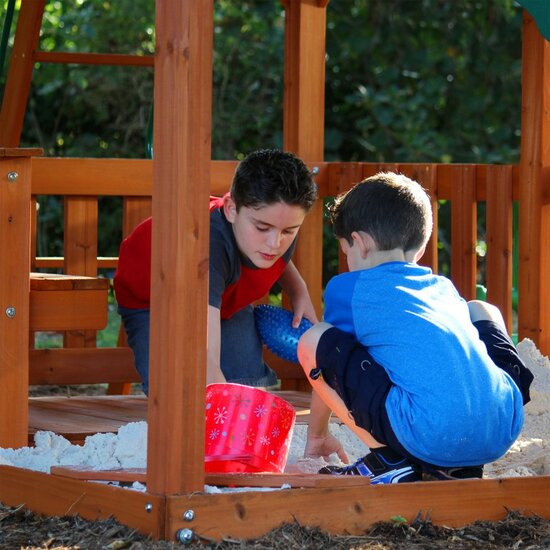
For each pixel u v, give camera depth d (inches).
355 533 183.6
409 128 754.2
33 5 364.5
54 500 195.2
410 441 194.7
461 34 778.8
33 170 321.7
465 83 789.2
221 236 239.5
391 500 187.6
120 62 382.6
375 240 209.5
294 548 173.2
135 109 759.1
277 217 230.8
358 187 214.5
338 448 233.5
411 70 789.9
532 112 311.1
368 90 758.5
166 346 172.2
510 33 782.5
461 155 789.2
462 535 185.2
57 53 373.7
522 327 315.9
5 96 372.5
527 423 279.0
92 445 234.7
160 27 172.7
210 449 198.8
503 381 201.8
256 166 232.5
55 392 484.7
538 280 312.2
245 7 778.8
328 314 210.1
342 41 770.2
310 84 341.7
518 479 197.6
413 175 328.5
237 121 767.7
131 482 192.2
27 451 232.1
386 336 199.5
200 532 173.2
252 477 188.9
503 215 319.3
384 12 770.2
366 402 198.8
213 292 235.1
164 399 173.2
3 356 239.5
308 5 340.5
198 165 172.1
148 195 334.0
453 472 200.5
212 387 202.1
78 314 249.1
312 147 342.0
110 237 730.8
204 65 172.2
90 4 742.5
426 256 327.0
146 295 266.5
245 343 270.4
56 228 735.1
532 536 185.5
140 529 176.6
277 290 674.2
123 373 310.8
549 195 311.7
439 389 193.9
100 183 328.8
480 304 219.0
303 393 333.1
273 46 766.5
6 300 238.5
